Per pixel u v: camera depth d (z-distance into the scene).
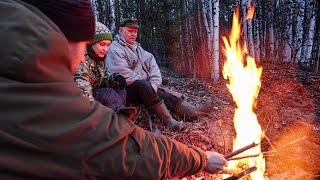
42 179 0.67
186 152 0.99
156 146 0.88
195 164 1.03
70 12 0.80
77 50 0.87
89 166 0.72
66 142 0.69
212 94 5.29
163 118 3.35
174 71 8.44
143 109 3.49
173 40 8.45
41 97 0.67
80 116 0.72
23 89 0.65
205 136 3.23
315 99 5.55
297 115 4.39
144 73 3.68
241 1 9.85
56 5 0.78
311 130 3.79
